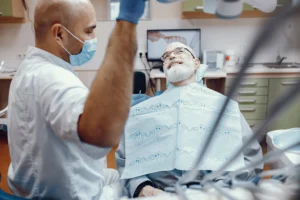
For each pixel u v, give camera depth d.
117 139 0.68
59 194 0.97
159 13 3.53
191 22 3.55
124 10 0.59
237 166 0.84
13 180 1.01
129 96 0.64
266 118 0.42
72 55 1.09
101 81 0.63
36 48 1.04
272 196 0.50
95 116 0.65
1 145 3.25
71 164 0.95
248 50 0.35
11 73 3.41
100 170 1.15
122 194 1.37
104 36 3.54
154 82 3.45
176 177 1.39
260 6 0.44
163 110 1.56
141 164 1.44
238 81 0.40
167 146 1.47
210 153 1.29
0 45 3.67
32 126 0.90
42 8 0.99
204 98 1.56
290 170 0.55
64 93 0.76
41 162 0.92
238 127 1.39
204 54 3.40
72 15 1.00
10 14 3.26
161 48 3.50
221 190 0.57
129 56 0.62
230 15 0.42
